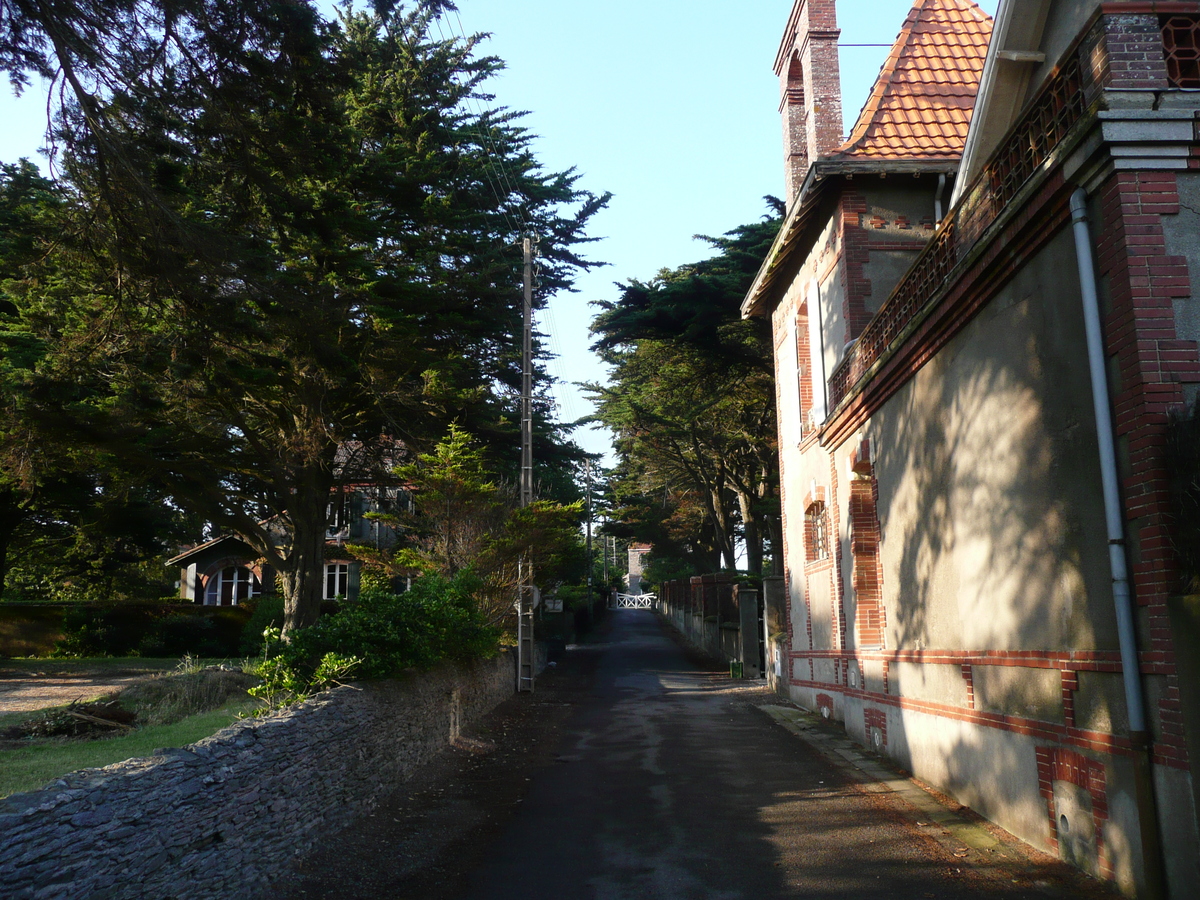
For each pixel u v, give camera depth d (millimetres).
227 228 10305
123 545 29406
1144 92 5793
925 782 9805
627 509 43531
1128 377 5742
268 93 9242
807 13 17438
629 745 13195
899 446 10680
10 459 14602
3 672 18938
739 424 31250
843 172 13836
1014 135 7426
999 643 7809
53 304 12398
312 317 11031
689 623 43969
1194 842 5094
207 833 5770
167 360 11891
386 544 30781
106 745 8977
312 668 9258
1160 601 5406
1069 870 6496
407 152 20156
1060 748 6719
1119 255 5801
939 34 15992
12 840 4098
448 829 8406
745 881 6754
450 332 20969
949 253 9102
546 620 33500
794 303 18141
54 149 8586
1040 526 7020
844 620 13922
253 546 20469
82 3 8000
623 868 7145
